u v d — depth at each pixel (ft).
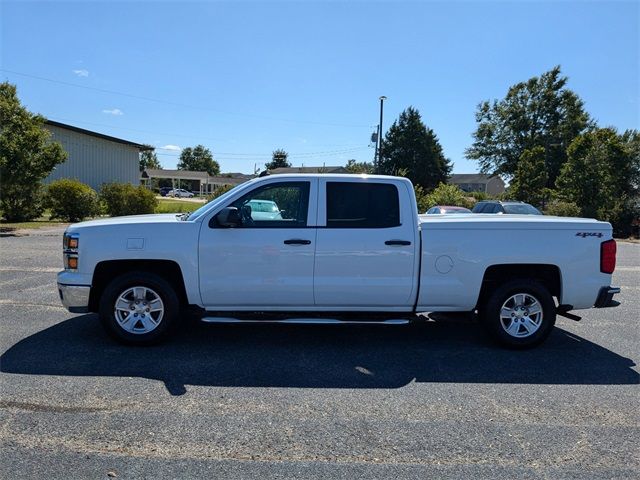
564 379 15.98
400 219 18.25
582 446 11.71
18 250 43.93
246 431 12.11
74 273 17.84
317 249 17.94
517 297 18.75
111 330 18.01
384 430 12.32
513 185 122.42
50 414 12.77
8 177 61.77
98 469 10.34
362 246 17.99
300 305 18.38
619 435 12.28
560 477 10.39
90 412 12.94
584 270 18.49
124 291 18.01
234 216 17.33
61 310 23.29
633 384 15.66
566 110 180.75
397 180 18.51
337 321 18.17
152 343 18.30
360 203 18.33
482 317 19.19
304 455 11.07
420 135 218.79
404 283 18.20
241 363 16.87
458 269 18.21
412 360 17.54
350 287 18.07
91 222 18.67
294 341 19.48
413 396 14.43
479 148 193.67
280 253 17.90
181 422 12.50
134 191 88.12
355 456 11.08
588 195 87.56
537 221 18.42
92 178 110.22
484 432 12.30
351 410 13.42
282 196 18.42
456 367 16.92
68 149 103.04
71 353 17.43
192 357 17.33
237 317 18.54
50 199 76.79
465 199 106.73
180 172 319.68
